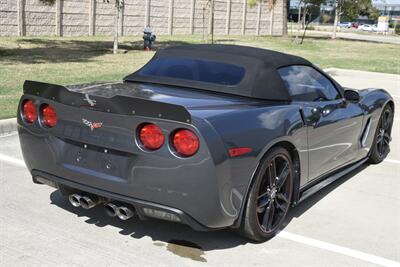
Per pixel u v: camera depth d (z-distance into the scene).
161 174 3.46
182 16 38.28
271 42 32.75
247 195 3.74
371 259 3.88
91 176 3.74
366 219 4.69
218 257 3.74
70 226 4.14
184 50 4.82
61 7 28.58
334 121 4.90
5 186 5.02
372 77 17.06
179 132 3.41
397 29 82.94
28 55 16.50
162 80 4.45
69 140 3.88
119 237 3.98
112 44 23.64
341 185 5.66
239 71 4.34
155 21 35.84
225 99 4.07
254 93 4.15
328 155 4.96
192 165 3.38
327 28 77.44
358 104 5.64
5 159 5.96
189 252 3.80
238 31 45.28
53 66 13.77
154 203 3.53
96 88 4.23
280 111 4.11
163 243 3.92
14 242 3.82
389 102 6.52
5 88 9.80
